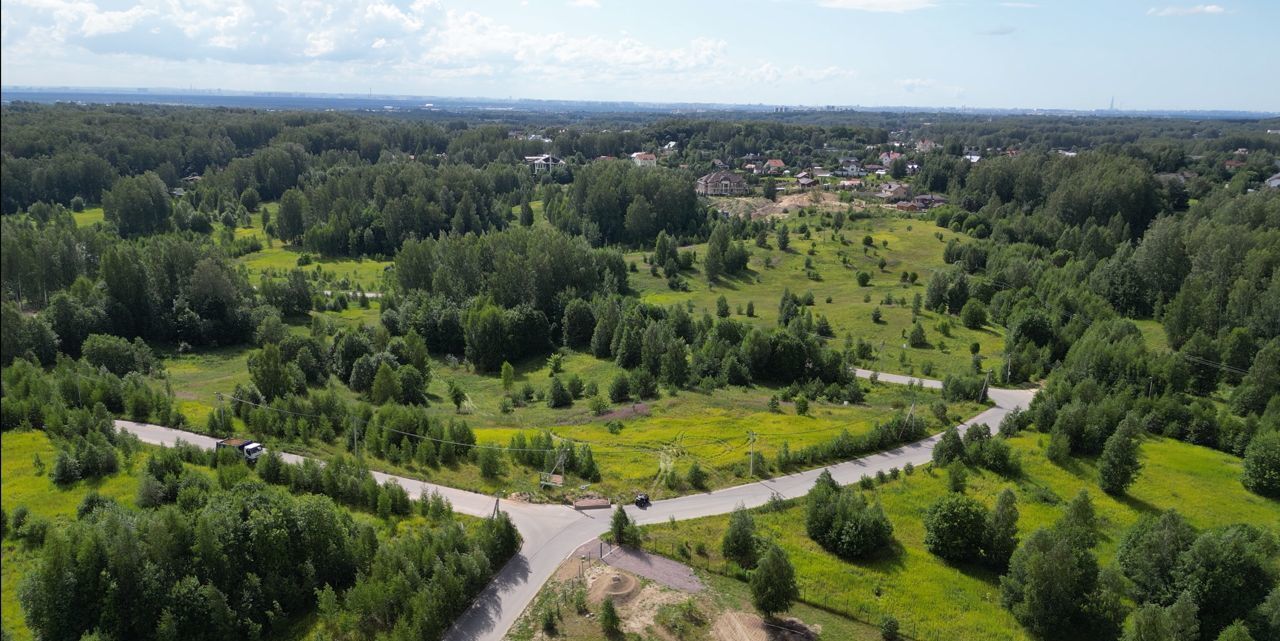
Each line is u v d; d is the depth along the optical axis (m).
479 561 52.31
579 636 47.53
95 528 46.59
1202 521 63.75
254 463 66.31
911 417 79.38
